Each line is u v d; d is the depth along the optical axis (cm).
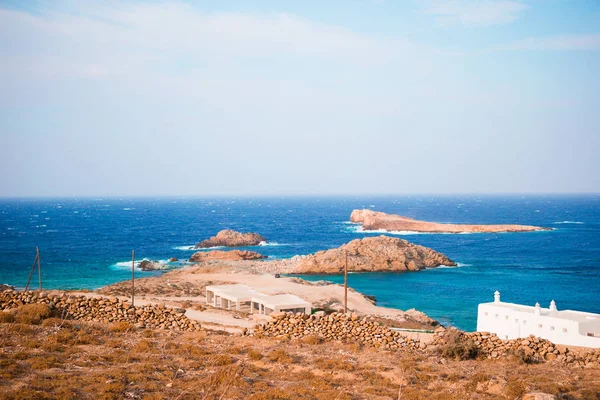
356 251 12262
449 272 11419
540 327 3731
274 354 2625
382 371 2452
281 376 2302
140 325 3391
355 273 11381
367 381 2262
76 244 16200
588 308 7588
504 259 13275
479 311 4138
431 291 9119
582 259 13075
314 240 18225
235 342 3030
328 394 1998
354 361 2638
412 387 2214
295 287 8325
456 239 18300
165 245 16462
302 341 3158
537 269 11594
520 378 2403
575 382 2389
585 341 3466
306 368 2442
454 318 6962
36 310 3241
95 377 2030
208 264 12312
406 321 6162
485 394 2152
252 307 5541
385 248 12288
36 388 1852
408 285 9788
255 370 2359
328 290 8175
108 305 3528
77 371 2131
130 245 16262
